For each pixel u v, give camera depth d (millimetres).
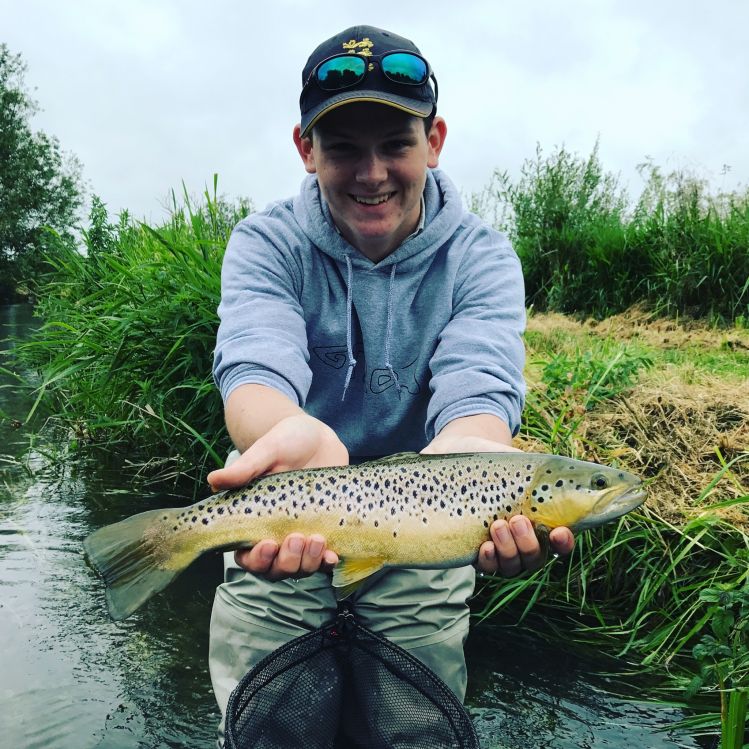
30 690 879
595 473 711
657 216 3041
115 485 1594
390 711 761
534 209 3627
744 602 853
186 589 1155
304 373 860
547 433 1367
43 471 1691
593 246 3289
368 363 975
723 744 693
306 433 765
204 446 1580
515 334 935
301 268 968
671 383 1546
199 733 819
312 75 870
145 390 1594
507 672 957
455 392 862
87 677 912
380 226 899
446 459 727
